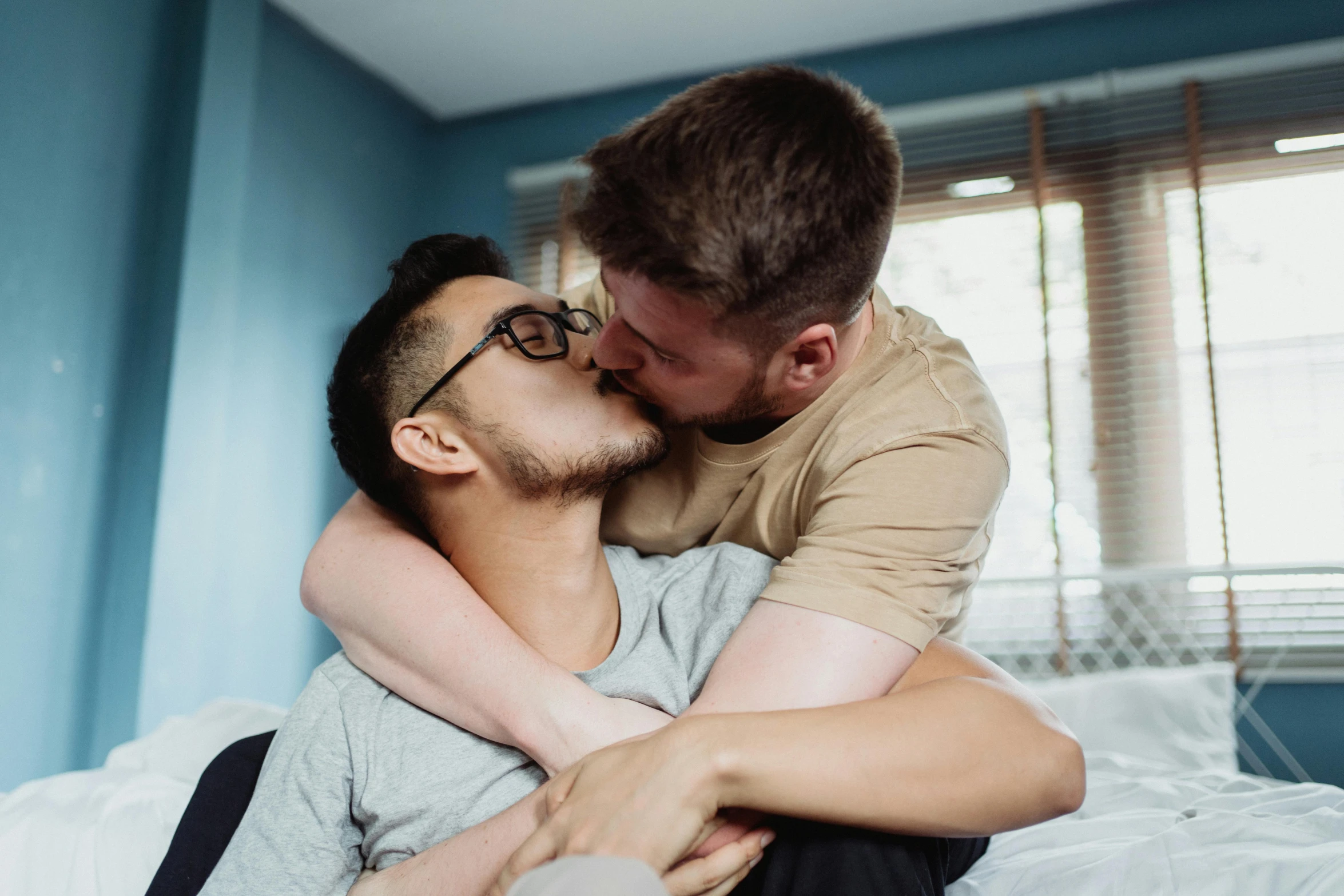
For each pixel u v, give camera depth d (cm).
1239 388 262
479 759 91
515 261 346
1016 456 278
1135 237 279
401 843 88
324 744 92
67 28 241
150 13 263
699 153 83
